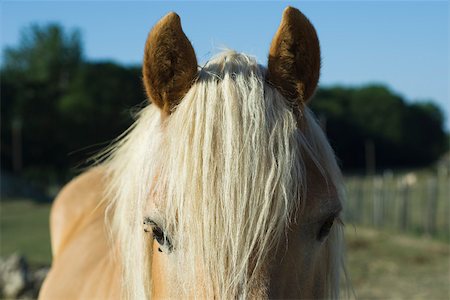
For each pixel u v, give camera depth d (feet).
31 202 88.58
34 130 142.10
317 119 7.97
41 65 164.66
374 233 49.08
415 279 31.86
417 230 50.42
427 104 216.95
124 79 155.74
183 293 5.93
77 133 146.61
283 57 6.59
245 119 5.93
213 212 5.62
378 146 194.39
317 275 6.69
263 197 5.65
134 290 7.14
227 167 5.69
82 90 150.82
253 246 5.60
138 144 7.54
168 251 6.16
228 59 6.66
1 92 145.28
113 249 8.54
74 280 9.99
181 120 6.18
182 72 6.54
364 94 200.44
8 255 38.14
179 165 5.93
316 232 6.26
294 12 6.48
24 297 26.20
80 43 173.88
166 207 6.03
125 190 7.64
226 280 5.54
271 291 5.65
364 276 32.50
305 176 6.18
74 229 11.71
